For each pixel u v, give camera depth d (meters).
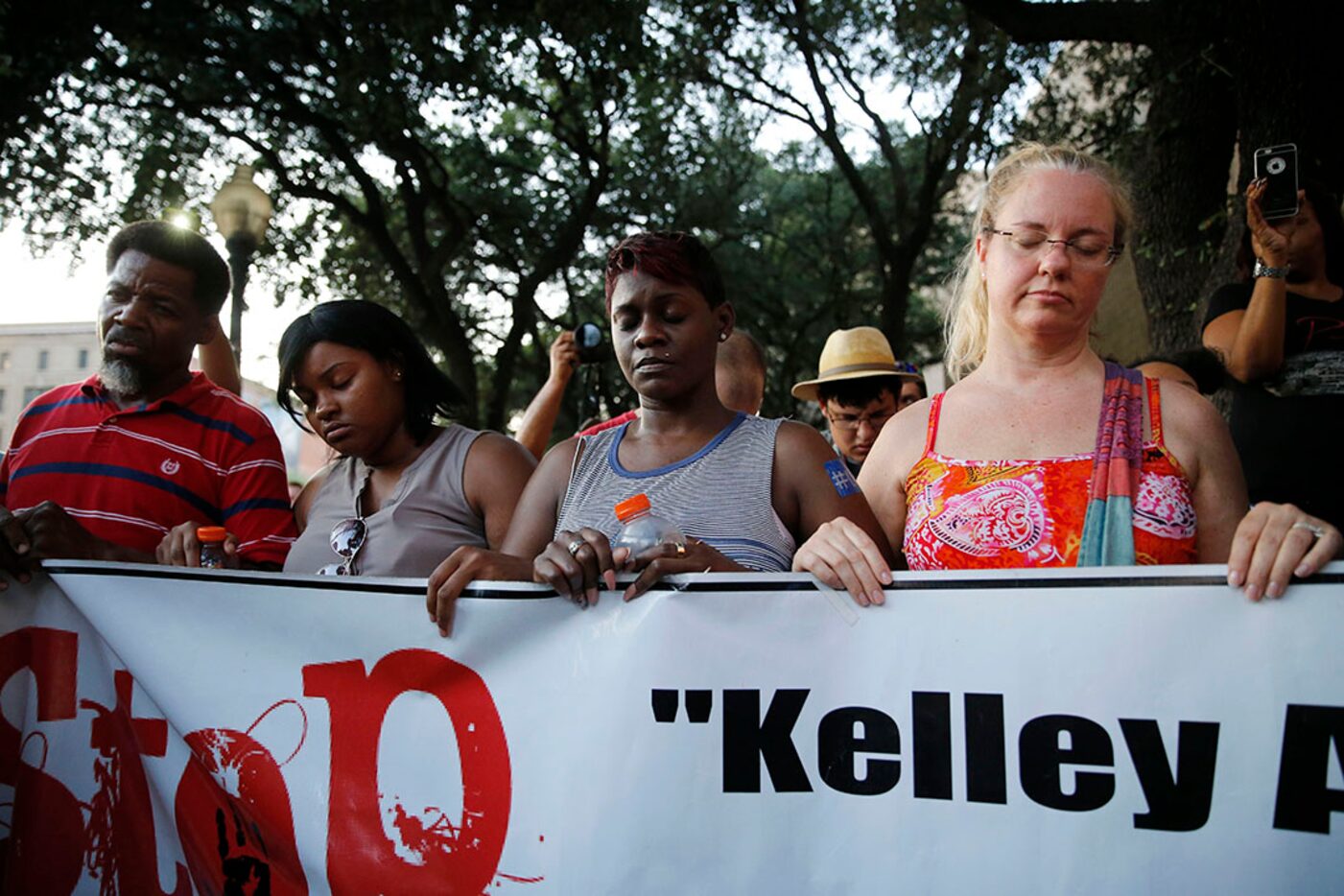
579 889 1.93
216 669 2.18
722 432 2.29
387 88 11.58
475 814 2.01
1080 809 1.74
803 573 1.91
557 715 1.99
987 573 1.81
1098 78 11.16
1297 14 5.78
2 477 2.81
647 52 11.09
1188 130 7.06
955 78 14.12
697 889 1.88
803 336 18.69
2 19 8.91
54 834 2.24
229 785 2.14
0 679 2.27
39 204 12.95
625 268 2.28
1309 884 1.63
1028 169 2.09
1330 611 1.66
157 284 2.72
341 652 2.13
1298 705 1.66
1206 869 1.67
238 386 3.69
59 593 2.29
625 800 1.93
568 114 14.77
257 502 2.75
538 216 16.27
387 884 2.04
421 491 2.54
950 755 1.80
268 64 12.26
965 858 1.78
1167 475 1.90
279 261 15.39
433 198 14.29
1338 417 3.10
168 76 12.04
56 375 10.40
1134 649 1.74
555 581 1.97
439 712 2.06
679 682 1.94
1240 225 5.89
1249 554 1.70
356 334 2.51
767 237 19.25
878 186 18.19
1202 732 1.69
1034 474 1.95
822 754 1.87
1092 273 1.99
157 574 2.23
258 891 2.11
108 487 2.67
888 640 1.86
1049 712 1.76
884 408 4.11
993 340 2.12
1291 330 3.21
